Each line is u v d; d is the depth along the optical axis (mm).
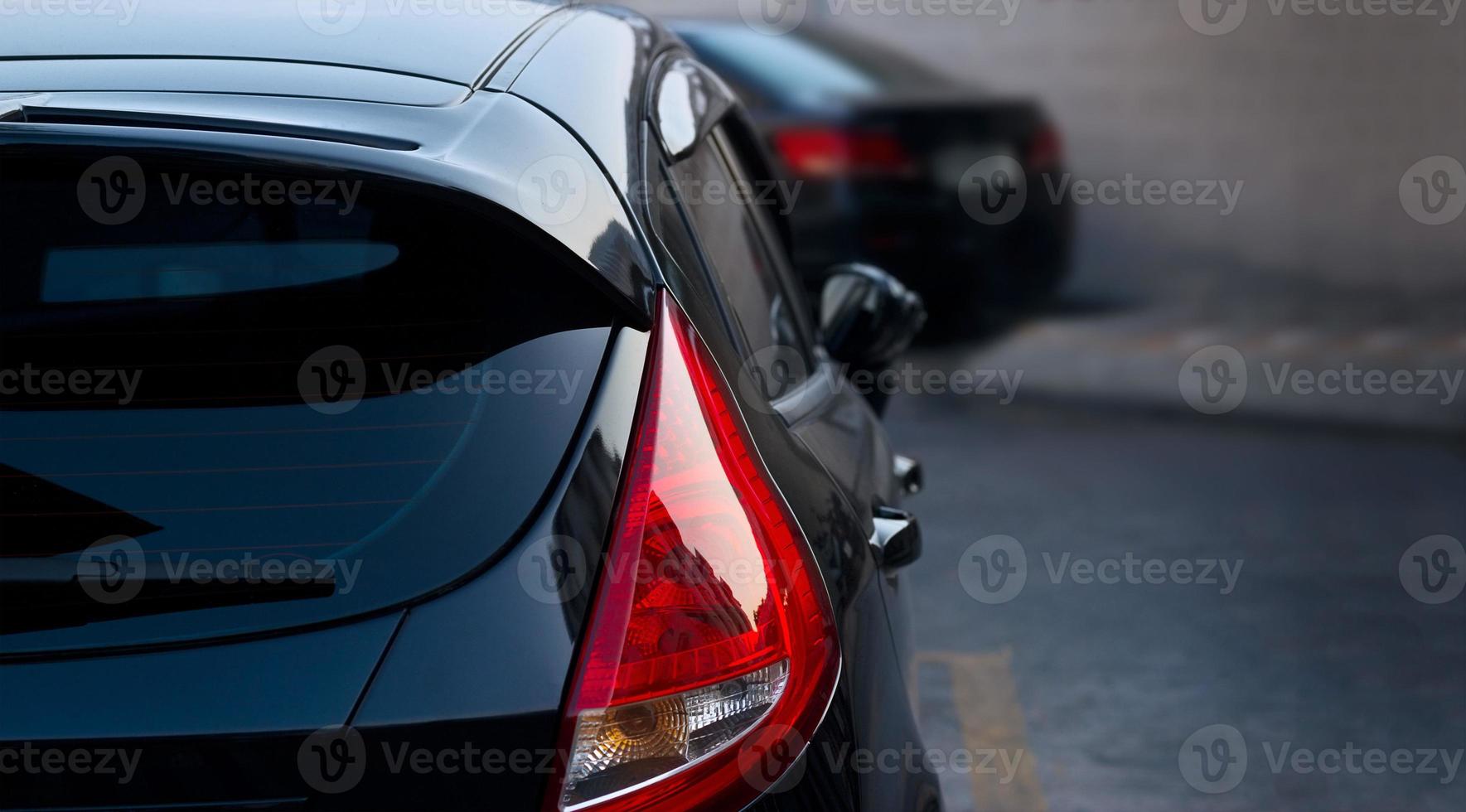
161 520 1635
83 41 2057
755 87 9297
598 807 1584
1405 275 11266
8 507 1646
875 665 2057
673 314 1875
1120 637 5336
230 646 1576
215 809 1546
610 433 1717
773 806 1717
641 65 2592
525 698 1576
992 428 8188
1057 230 9492
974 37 12555
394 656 1576
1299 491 7125
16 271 1726
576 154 1961
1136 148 12328
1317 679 5004
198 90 1861
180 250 1733
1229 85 12000
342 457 1669
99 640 1578
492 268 1761
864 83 9234
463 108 1924
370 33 2207
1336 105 12070
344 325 1733
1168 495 7031
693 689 1654
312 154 1677
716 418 1832
